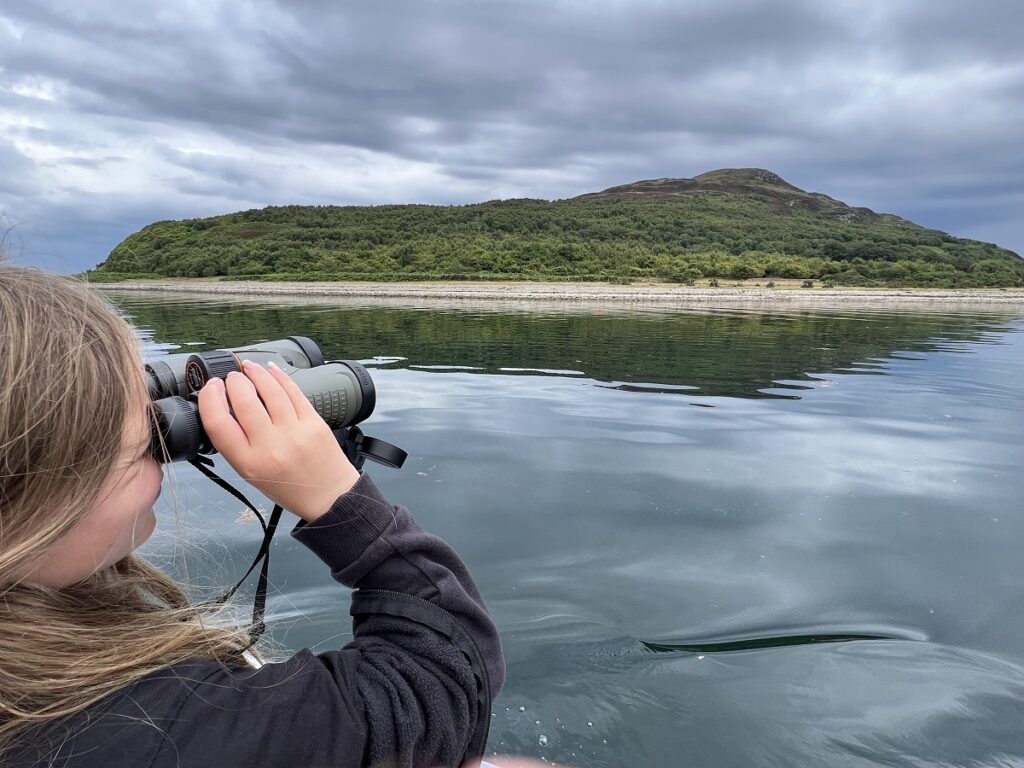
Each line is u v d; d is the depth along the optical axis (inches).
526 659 82.0
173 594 32.3
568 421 205.2
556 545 113.3
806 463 164.4
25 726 20.3
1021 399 253.0
